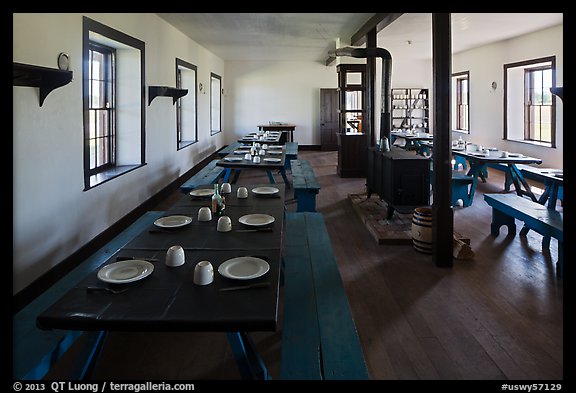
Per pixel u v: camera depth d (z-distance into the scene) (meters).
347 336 1.90
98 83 4.96
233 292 1.72
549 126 8.55
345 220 5.23
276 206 3.15
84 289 1.75
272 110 13.15
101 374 2.20
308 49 10.19
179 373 2.21
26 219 2.97
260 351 2.42
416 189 4.68
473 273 3.52
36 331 1.89
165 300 1.65
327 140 13.10
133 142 5.44
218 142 12.09
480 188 7.09
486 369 2.22
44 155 3.19
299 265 2.71
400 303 2.99
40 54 3.14
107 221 4.43
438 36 3.50
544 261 3.78
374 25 6.23
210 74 10.71
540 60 8.19
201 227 2.62
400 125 13.22
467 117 11.51
